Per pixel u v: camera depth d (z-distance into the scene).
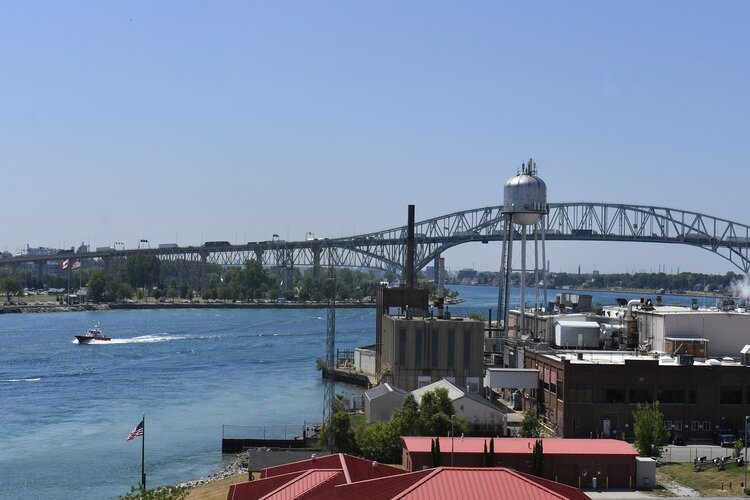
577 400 116.88
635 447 107.81
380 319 183.75
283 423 143.38
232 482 104.75
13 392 177.25
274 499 73.19
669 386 116.94
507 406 143.00
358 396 167.38
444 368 148.62
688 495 89.94
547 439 98.31
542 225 191.25
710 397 116.88
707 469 100.31
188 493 93.56
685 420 116.81
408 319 153.62
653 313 142.25
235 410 156.25
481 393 148.00
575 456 93.50
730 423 116.81
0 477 113.00
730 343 137.25
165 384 188.12
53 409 158.50
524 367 141.12
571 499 69.75
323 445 110.06
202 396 172.12
